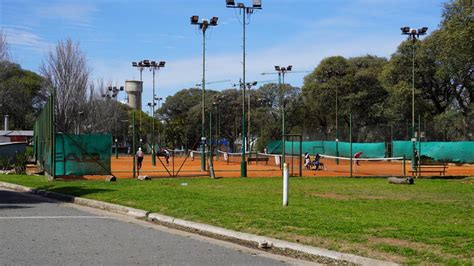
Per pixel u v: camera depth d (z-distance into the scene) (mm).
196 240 10289
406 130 50562
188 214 12844
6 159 34594
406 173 34125
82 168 26016
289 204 14812
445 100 64062
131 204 15031
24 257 8352
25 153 35094
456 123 53594
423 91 62500
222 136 94625
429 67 59188
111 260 8219
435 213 13570
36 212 14062
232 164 47062
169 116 108250
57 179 25219
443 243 8914
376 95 72188
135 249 9180
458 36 29438
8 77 94438
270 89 93000
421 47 58781
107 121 73500
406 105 61469
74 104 60125
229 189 20578
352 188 21766
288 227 10719
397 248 8609
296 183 24578
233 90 96312
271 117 88562
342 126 76188
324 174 33000
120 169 37969
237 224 11289
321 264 8398
